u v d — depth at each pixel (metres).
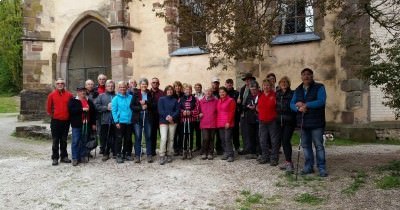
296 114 8.77
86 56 20.14
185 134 10.44
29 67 19.89
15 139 14.77
